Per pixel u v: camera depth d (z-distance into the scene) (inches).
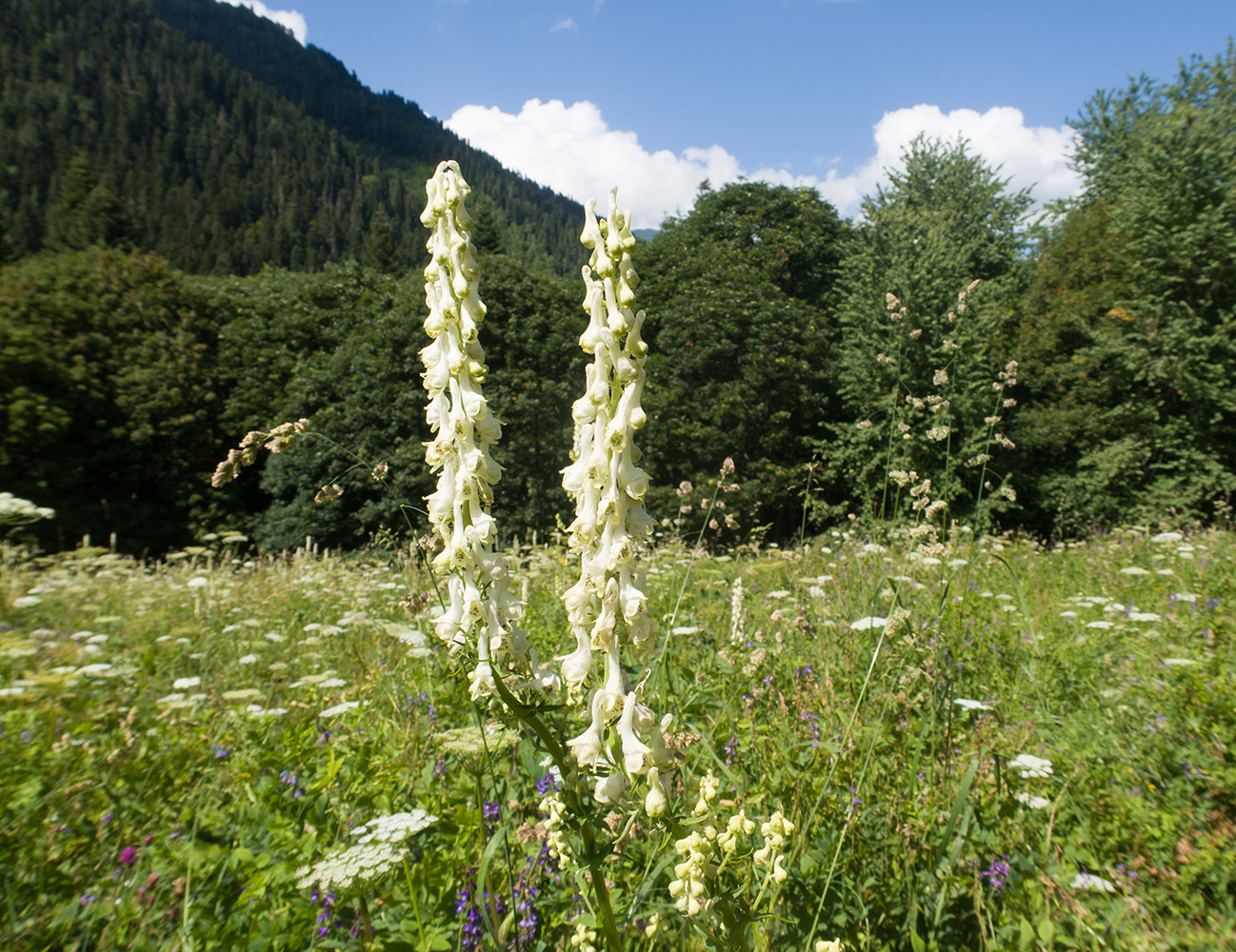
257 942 84.0
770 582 298.4
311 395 991.0
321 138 7003.0
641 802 66.9
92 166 4244.6
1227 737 134.2
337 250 5009.8
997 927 91.4
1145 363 895.1
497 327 952.9
